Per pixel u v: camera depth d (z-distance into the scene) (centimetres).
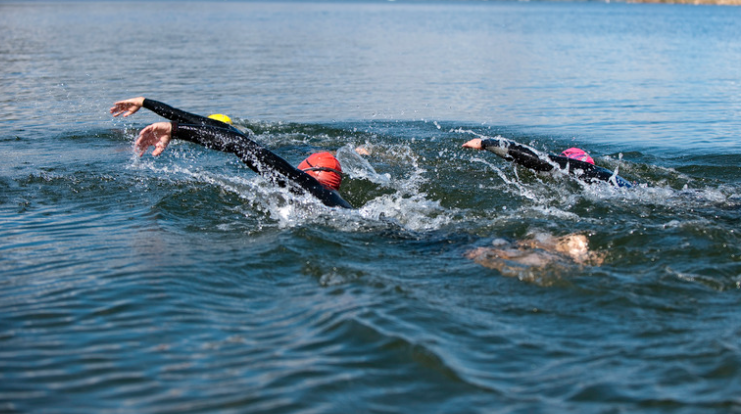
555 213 585
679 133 1055
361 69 1953
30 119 1110
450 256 469
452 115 1233
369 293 392
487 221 564
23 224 535
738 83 1655
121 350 312
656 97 1438
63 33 3148
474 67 2025
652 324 354
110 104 1276
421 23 5075
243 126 1071
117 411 260
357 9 8931
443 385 289
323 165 588
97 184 672
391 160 835
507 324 354
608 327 351
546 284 411
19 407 260
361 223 535
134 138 971
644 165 812
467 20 5700
